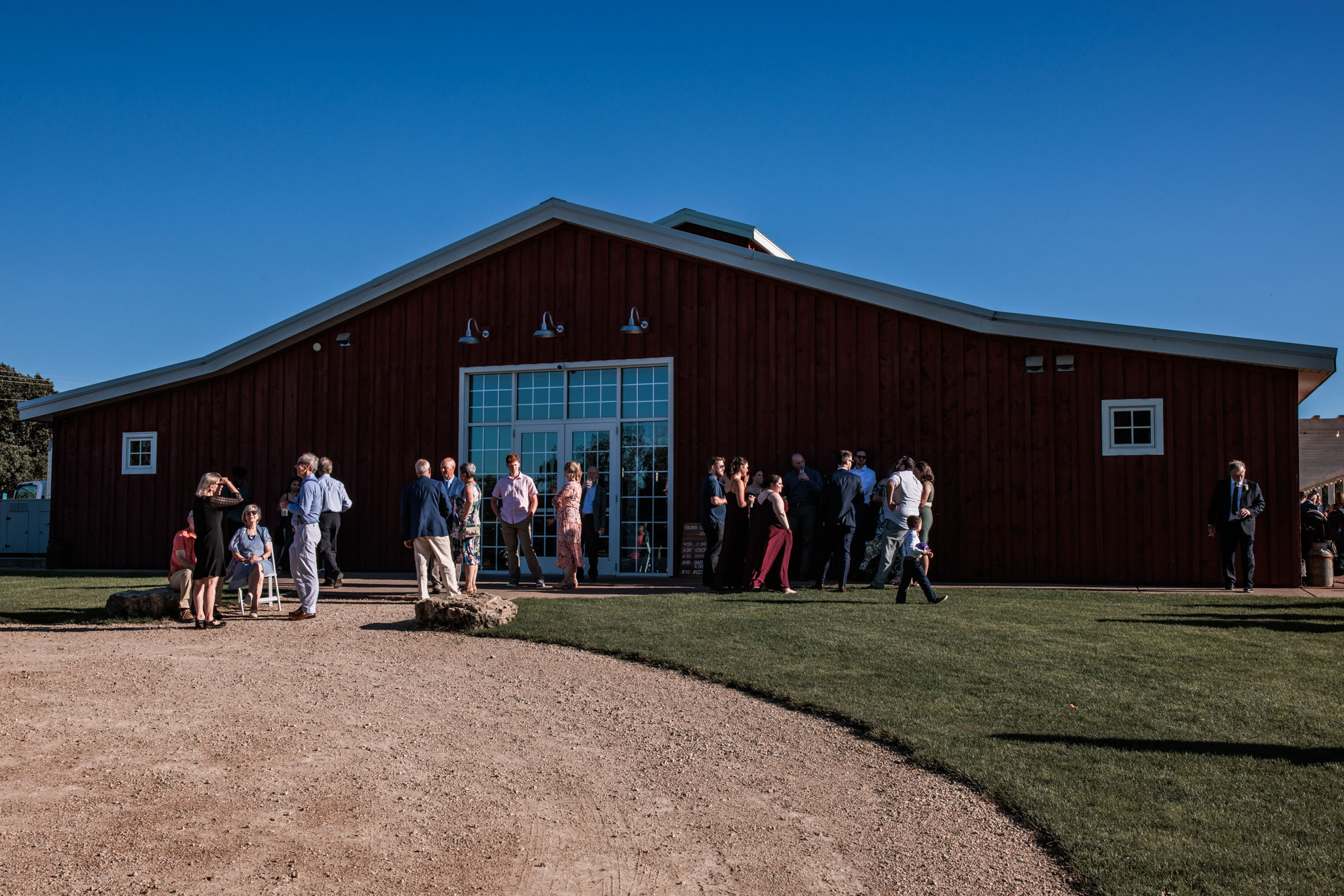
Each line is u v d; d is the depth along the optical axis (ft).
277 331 51.72
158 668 23.91
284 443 52.26
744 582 35.70
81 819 13.79
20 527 65.67
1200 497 38.06
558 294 47.78
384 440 50.24
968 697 19.70
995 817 13.75
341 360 51.55
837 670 22.12
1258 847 12.24
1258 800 13.88
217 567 29.71
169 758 16.72
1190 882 11.27
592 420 47.03
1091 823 13.10
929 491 37.22
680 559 44.73
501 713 19.79
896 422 41.91
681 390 45.39
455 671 23.49
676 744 17.62
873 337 42.55
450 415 49.24
